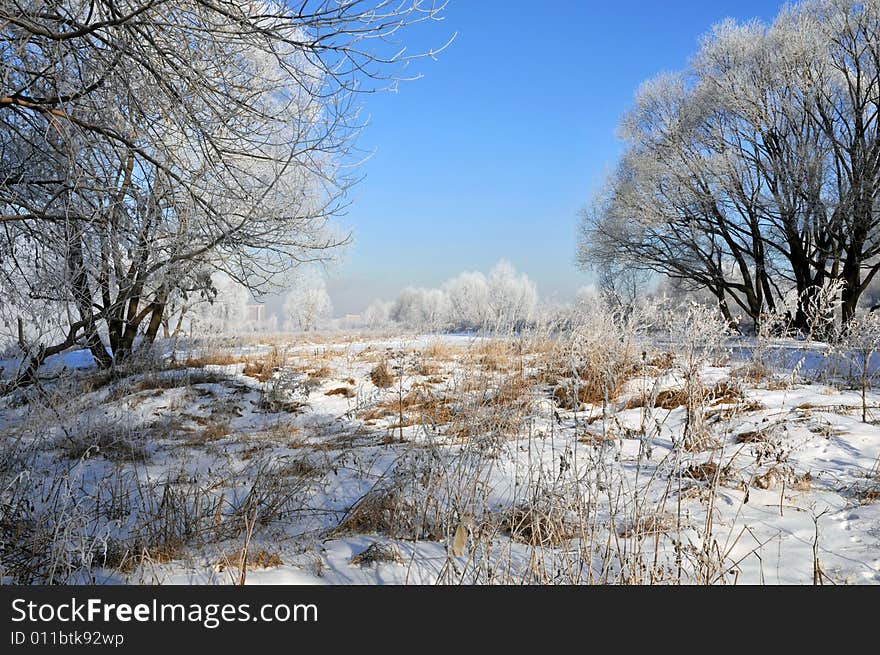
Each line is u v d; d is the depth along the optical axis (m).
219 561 3.74
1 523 4.15
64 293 5.62
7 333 6.13
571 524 4.10
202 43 5.02
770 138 25.69
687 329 6.05
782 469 4.96
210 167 5.48
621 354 7.68
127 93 4.91
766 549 3.77
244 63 5.65
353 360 14.45
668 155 27.67
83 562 3.52
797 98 24.53
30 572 3.66
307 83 5.34
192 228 5.88
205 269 7.63
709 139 27.25
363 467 5.95
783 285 29.75
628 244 29.67
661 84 28.73
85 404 7.93
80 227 5.23
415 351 13.11
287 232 6.41
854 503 4.36
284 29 4.81
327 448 7.04
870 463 5.15
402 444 6.88
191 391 10.94
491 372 8.22
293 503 5.03
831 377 8.66
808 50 23.42
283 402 10.73
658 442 6.09
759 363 8.58
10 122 6.03
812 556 3.63
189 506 4.95
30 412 6.44
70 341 6.89
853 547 3.68
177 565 3.76
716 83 26.12
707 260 28.78
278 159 5.66
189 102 4.96
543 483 4.40
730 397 7.46
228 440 8.44
